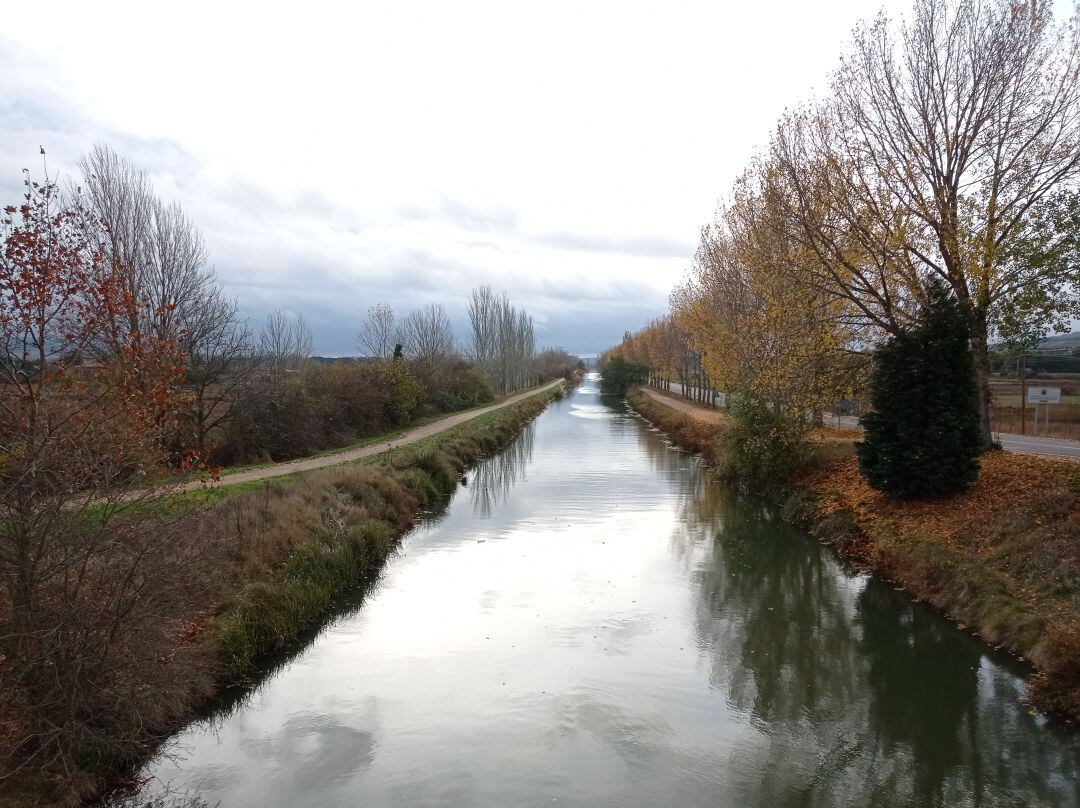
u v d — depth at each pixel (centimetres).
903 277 1617
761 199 2227
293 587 1153
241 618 1002
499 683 962
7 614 662
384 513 1744
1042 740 804
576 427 4928
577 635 1132
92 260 1088
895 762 778
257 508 1395
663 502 2203
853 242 1697
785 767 769
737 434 2356
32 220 781
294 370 3594
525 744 808
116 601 708
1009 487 1419
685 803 701
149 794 705
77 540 685
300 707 895
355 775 744
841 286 1680
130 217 2041
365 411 3538
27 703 661
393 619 1192
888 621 1192
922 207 1580
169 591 763
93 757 704
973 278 1527
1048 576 1059
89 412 741
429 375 4928
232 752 789
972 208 1499
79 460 686
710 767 768
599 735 830
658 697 928
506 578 1418
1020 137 1517
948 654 1047
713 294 3192
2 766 618
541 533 1792
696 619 1211
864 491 1773
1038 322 1492
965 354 1517
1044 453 1888
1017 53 1491
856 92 1675
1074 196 1416
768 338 2158
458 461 2828
